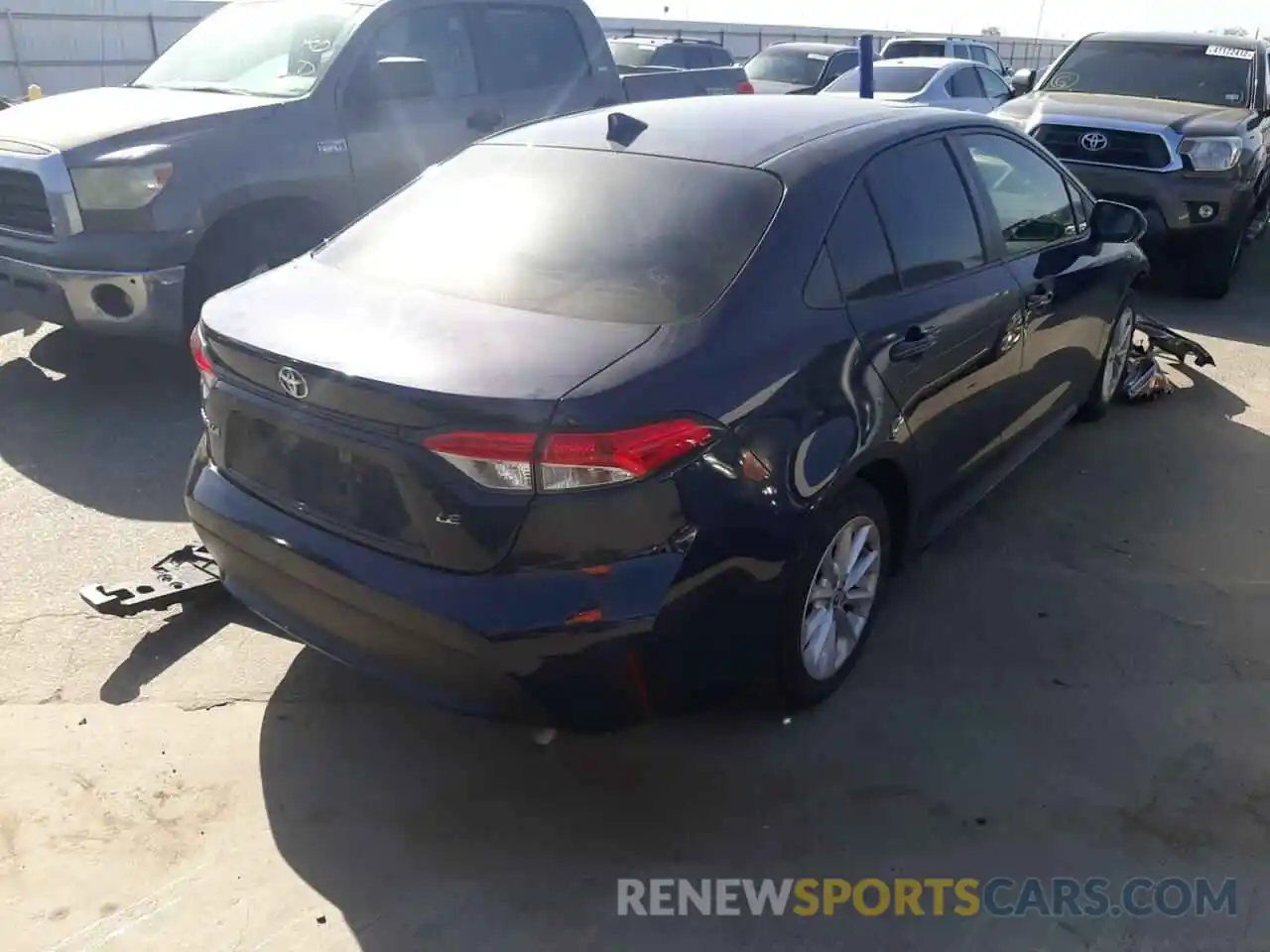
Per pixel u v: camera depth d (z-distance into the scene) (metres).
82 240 5.29
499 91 7.06
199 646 3.58
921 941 2.55
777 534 2.80
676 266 2.96
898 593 4.02
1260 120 8.81
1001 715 3.34
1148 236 8.21
